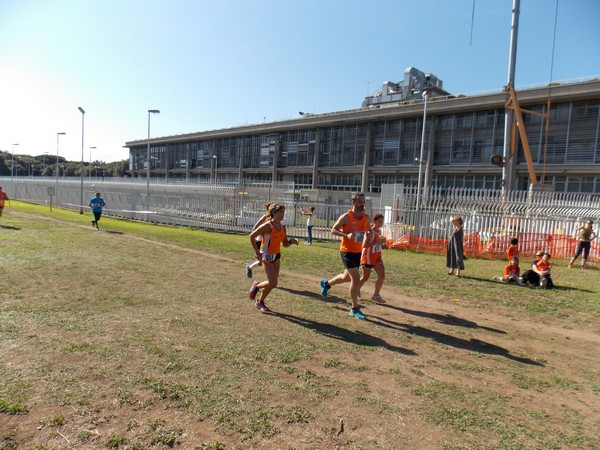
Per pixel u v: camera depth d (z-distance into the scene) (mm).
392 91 64312
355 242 6395
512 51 22875
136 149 102375
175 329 5328
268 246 6289
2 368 3955
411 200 18094
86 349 4512
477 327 6199
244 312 6285
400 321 6301
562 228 16047
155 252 12539
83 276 8391
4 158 116875
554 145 37594
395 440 3090
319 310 6652
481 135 42906
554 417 3562
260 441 2992
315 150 59500
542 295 8578
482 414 3549
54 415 3188
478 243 15938
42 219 23859
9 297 6527
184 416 3270
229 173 74375
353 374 4242
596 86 34500
